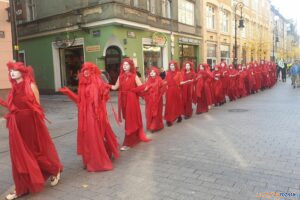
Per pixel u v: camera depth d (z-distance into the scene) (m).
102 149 5.38
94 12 17.14
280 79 33.12
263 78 20.14
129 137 6.73
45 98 18.36
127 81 6.70
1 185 4.99
